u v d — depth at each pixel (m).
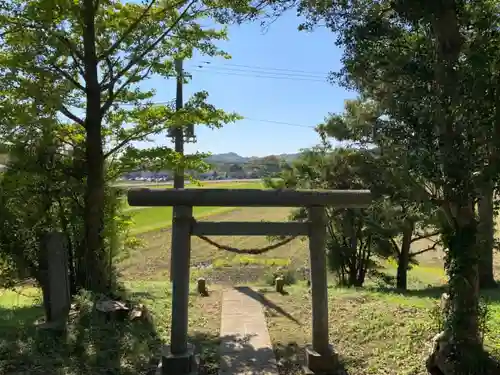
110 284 11.34
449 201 6.18
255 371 7.05
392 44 6.56
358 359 7.33
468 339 6.32
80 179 10.55
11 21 8.85
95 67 10.05
